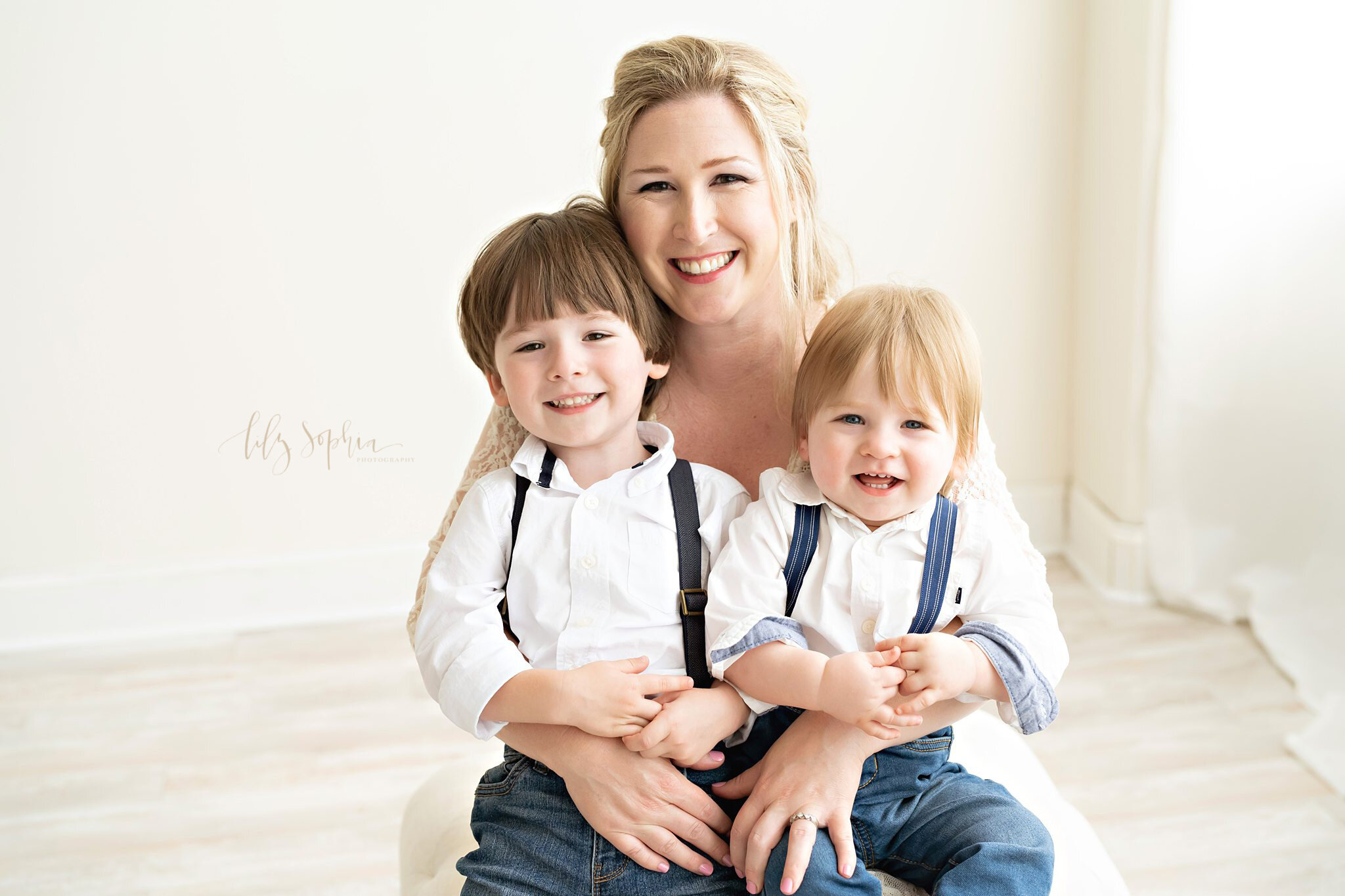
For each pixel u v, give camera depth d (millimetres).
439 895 1196
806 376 1107
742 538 1122
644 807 1031
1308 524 2586
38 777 2344
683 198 1119
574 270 1096
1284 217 2453
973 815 1046
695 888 1036
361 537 2936
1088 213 2842
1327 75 2367
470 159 2723
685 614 1117
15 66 2543
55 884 2041
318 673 2701
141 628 2902
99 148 2613
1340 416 2479
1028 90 2807
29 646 2863
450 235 2762
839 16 2727
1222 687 2461
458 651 1077
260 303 2752
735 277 1150
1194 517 2693
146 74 2592
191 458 2830
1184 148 2441
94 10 2543
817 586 1100
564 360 1089
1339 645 2449
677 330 1251
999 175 2855
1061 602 2834
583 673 1031
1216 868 1959
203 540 2891
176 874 2059
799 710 1126
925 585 1088
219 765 2365
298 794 2273
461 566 1144
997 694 1044
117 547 2863
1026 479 3090
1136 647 2619
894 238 2871
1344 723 2252
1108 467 2852
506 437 1248
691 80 1111
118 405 2771
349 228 2732
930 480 1067
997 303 2945
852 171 2816
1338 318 2455
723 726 1057
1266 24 2355
